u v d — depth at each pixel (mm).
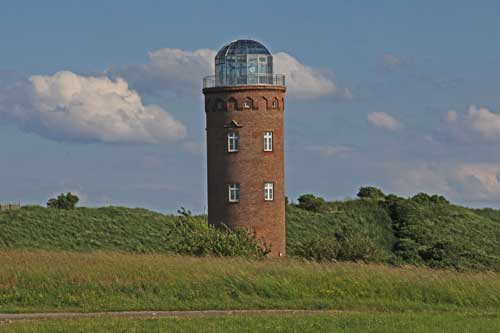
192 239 172500
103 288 116688
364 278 123562
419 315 105688
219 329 91062
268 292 119250
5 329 89938
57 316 103438
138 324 93938
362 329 93375
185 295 116750
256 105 195125
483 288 121875
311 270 127562
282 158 198375
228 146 195875
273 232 195625
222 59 199875
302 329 92625
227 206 195375
